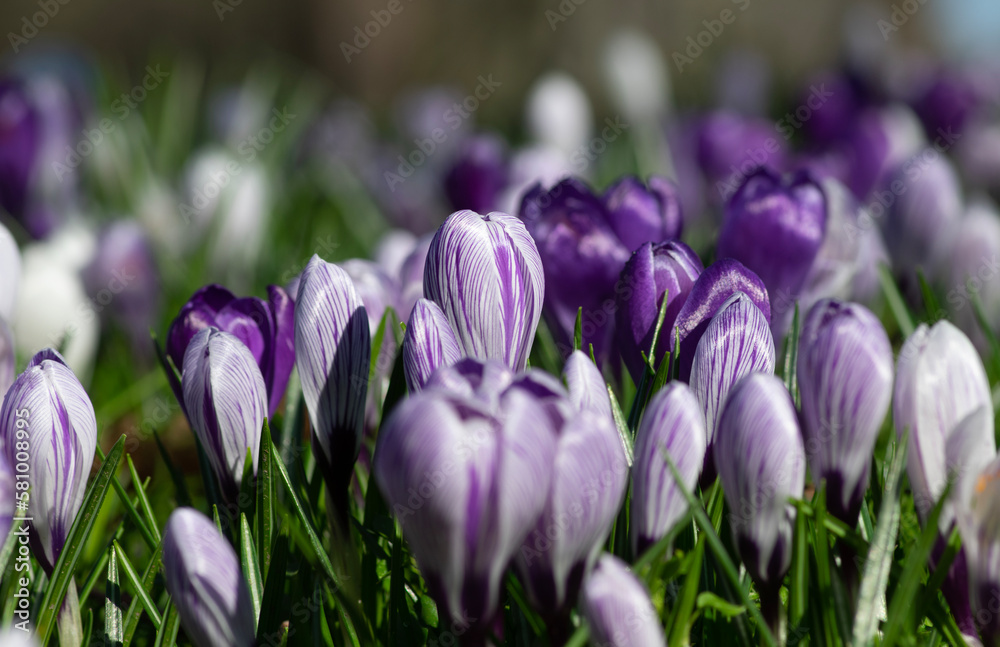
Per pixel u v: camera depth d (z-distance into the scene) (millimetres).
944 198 1951
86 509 1594
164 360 1647
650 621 1519
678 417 1546
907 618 1572
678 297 1618
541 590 1533
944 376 1574
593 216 1658
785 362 1660
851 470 1568
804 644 1573
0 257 1665
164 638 1589
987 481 1559
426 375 1570
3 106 2635
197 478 1805
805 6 7605
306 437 1734
